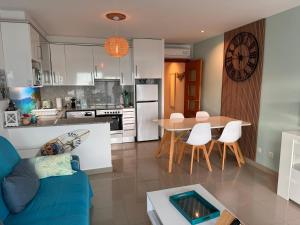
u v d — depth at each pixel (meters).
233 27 4.04
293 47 3.01
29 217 1.66
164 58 5.64
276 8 3.02
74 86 5.31
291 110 3.09
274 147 3.39
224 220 1.47
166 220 1.66
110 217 2.36
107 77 5.12
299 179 2.50
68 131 3.19
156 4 2.85
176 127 3.30
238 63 4.10
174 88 7.59
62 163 2.37
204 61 5.30
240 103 4.09
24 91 3.63
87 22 3.69
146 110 5.25
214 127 3.42
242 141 4.08
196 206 1.83
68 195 1.94
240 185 3.06
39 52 3.78
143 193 2.86
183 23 3.77
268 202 2.63
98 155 3.41
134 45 4.95
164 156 4.26
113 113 5.05
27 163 2.23
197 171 3.54
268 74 3.45
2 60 3.01
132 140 5.35
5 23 3.01
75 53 4.86
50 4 2.82
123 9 3.04
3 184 1.68
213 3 2.82
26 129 3.00
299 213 2.41
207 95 5.23
